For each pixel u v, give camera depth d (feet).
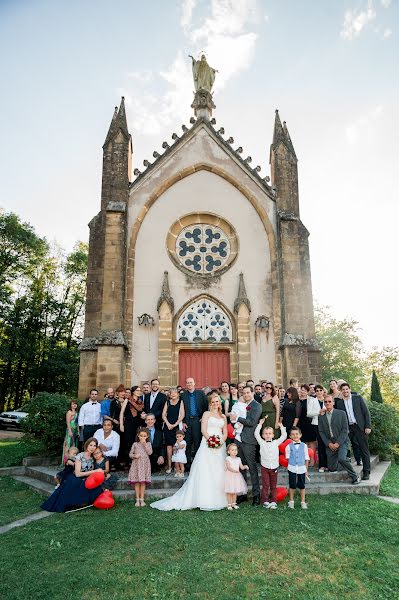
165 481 31.37
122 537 21.35
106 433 32.89
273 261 57.47
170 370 52.65
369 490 31.14
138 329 54.34
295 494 30.07
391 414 48.21
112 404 36.81
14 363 111.65
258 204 59.31
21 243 114.11
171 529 22.38
